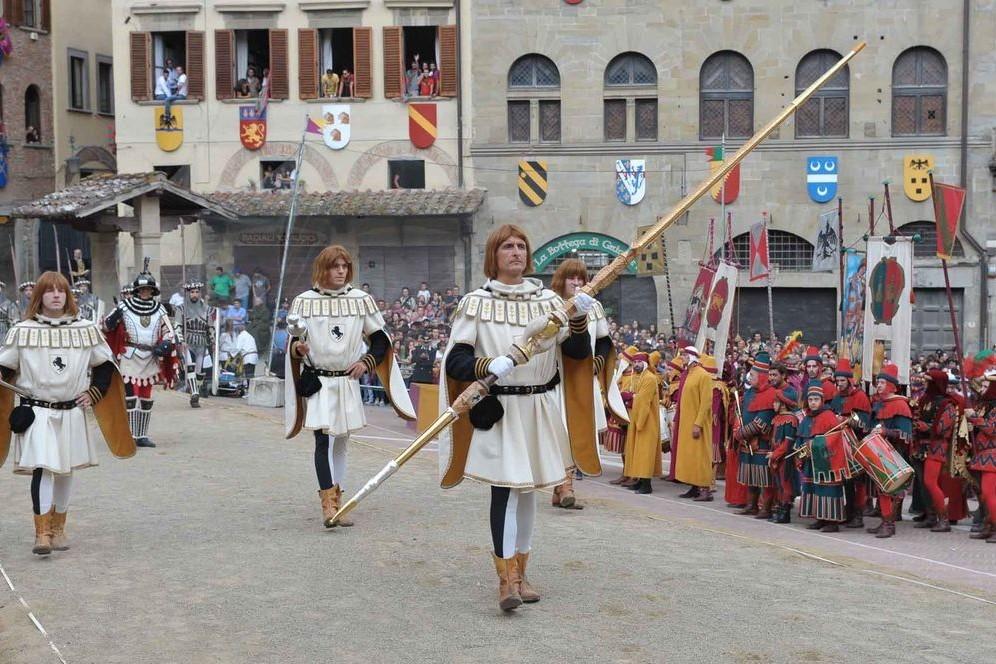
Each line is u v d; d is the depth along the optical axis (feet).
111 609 27.45
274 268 109.29
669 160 110.22
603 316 27.63
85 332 33.09
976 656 24.79
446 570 30.91
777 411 44.80
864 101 108.37
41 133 126.00
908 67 108.68
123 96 114.62
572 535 36.35
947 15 107.55
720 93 110.11
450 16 111.04
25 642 25.08
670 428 54.85
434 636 25.40
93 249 78.38
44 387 32.45
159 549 33.17
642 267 89.30
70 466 32.65
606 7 110.01
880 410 43.75
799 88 109.40
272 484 43.34
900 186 108.47
